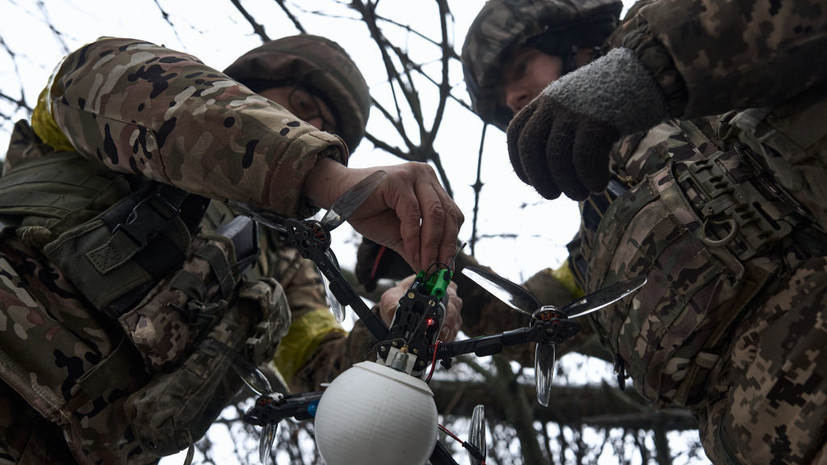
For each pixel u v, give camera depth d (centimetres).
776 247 125
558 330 102
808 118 112
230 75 192
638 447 392
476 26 197
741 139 123
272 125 117
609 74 115
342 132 199
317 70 189
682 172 139
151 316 133
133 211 135
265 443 111
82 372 128
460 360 378
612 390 394
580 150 115
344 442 95
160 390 133
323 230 107
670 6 111
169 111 121
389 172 115
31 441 129
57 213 135
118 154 128
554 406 395
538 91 193
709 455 140
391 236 123
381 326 108
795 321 118
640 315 139
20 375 124
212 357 140
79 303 132
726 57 108
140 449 140
